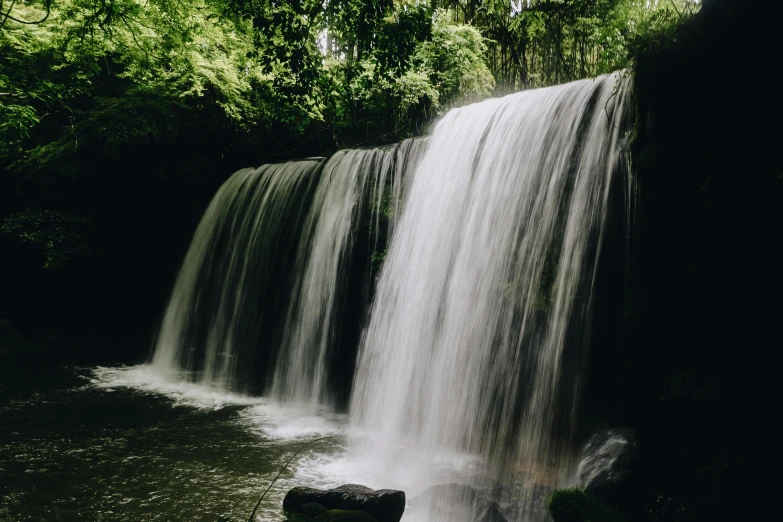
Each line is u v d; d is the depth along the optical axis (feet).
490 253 27.86
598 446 20.22
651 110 19.70
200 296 49.06
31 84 43.98
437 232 31.68
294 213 43.27
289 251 42.52
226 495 21.50
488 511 18.85
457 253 29.94
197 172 57.77
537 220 25.84
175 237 59.98
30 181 55.88
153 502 20.90
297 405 35.81
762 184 16.48
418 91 49.83
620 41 23.38
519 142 28.17
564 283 23.70
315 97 27.73
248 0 27.96
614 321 21.66
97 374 42.75
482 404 26.22
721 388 17.22
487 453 25.35
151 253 60.59
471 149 31.37
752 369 16.81
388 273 34.27
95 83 54.70
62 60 43.96
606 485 18.58
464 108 33.99
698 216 18.38
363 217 37.58
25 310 56.18
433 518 19.31
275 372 40.40
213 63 49.44
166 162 57.47
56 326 56.34
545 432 23.11
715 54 17.75
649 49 19.88
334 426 30.99
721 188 17.44
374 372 32.99
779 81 16.17
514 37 61.72
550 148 26.21
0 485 22.20
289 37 25.99
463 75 52.75
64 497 21.25
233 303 45.75
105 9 36.04
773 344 16.40
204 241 51.03
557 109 26.58
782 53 16.08
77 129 52.11
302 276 40.81
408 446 27.40
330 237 39.42
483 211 29.07
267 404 35.65
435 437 28.02
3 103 43.65
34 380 39.73
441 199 32.24
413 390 30.07
